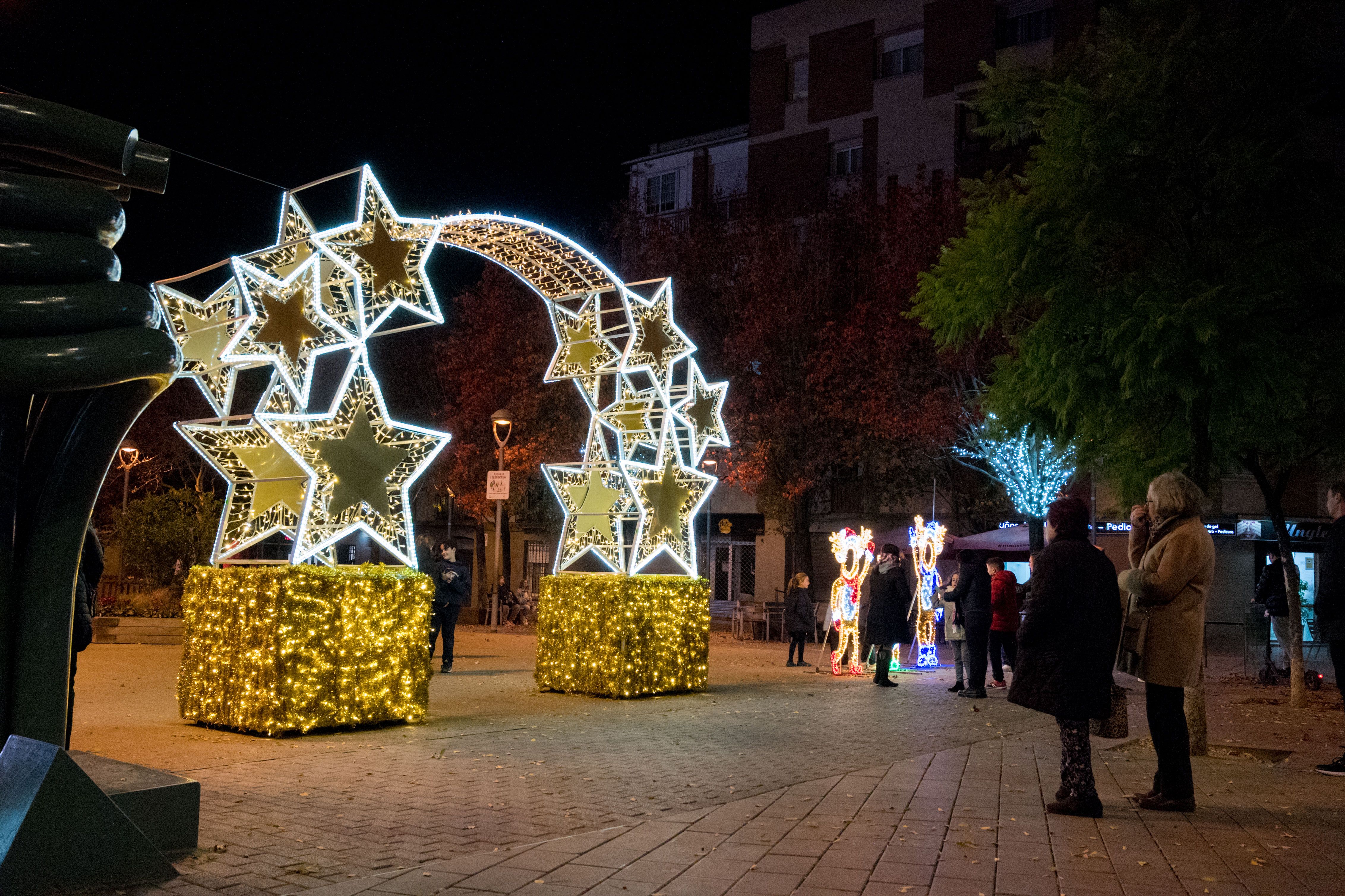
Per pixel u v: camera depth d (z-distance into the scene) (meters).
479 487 33.38
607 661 12.66
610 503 13.35
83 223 5.06
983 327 10.27
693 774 7.69
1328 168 10.29
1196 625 6.64
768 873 5.07
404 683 10.02
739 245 30.89
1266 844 5.75
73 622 6.41
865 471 30.50
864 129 35.59
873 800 6.86
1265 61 9.55
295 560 9.42
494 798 6.73
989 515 29.03
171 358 5.21
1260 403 8.87
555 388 31.31
